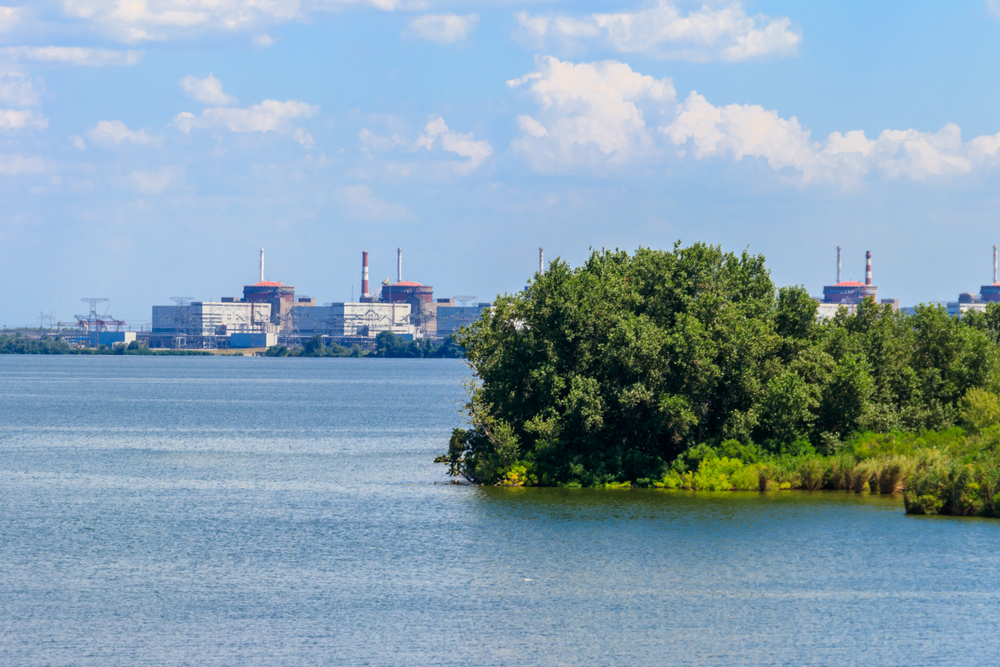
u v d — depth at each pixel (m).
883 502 198.62
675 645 119.12
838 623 126.50
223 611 131.88
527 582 144.50
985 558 155.25
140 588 142.50
